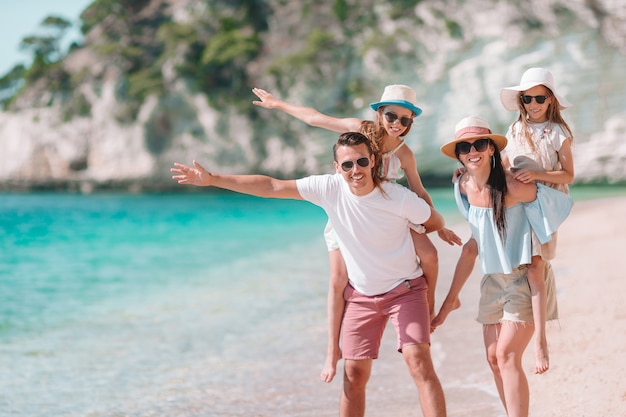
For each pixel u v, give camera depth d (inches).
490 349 166.9
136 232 1008.2
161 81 2469.2
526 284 161.6
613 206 879.7
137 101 2512.3
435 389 155.3
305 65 2340.1
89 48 2859.3
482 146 161.3
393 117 163.0
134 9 2901.1
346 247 164.2
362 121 172.1
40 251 768.9
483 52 2165.4
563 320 275.4
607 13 2068.2
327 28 2476.6
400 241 162.7
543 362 152.2
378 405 202.1
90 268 601.9
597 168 1998.0
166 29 2571.4
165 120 2469.2
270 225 1072.2
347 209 161.3
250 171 2399.1
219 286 461.1
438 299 357.4
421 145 2183.8
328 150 2308.1
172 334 316.2
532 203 163.6
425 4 2305.6
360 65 2309.3
